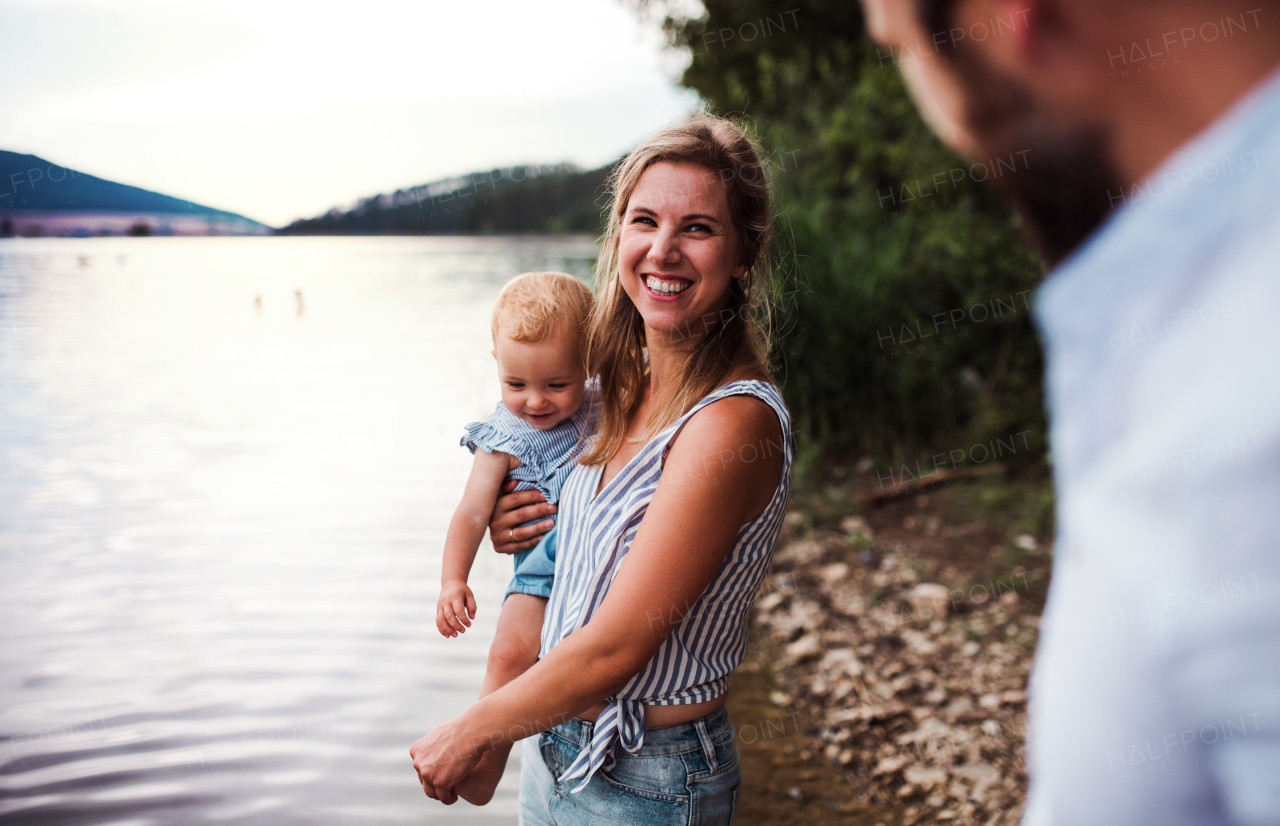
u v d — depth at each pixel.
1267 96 0.41
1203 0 0.41
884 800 3.05
